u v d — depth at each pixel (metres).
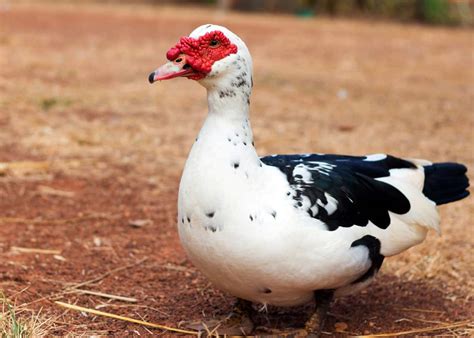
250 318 4.84
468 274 5.92
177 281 5.64
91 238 6.40
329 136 9.86
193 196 4.11
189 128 9.97
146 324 4.85
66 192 7.48
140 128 9.82
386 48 17.89
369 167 4.77
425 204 4.80
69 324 4.83
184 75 4.16
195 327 4.81
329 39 18.94
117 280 5.61
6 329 4.50
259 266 4.10
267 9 25.16
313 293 4.52
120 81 12.59
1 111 10.10
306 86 13.10
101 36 17.48
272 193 4.18
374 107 11.73
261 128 10.11
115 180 7.92
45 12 21.36
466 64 16.11
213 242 4.10
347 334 4.85
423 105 11.97
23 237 6.32
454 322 5.07
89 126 9.77
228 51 4.10
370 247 4.46
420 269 5.96
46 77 12.46
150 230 6.65
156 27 19.56
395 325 5.02
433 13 23.81
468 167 8.62
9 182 7.64
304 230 4.14
